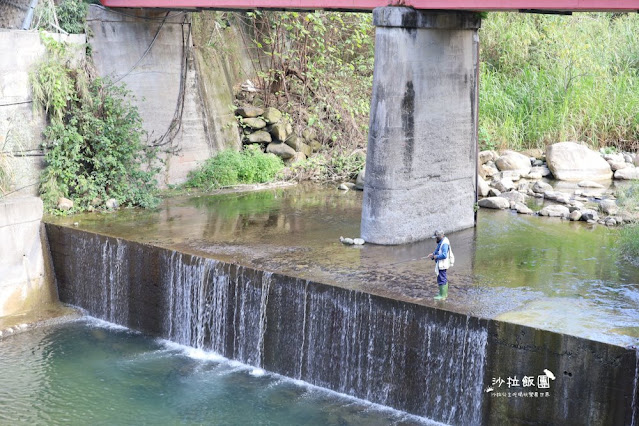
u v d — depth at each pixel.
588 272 14.18
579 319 11.41
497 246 16.09
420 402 12.13
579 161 22.81
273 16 25.28
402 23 15.05
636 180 19.53
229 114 23.36
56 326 16.30
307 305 13.23
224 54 23.88
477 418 11.56
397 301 12.20
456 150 17.06
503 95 26.34
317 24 25.64
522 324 11.05
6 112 18.19
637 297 12.70
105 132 19.36
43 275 17.38
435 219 16.84
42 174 18.72
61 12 19.72
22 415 12.47
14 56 18.19
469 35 16.86
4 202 16.64
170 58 21.73
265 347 13.92
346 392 12.98
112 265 16.27
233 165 22.08
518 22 29.61
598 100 25.28
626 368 10.11
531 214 19.22
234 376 13.75
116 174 19.41
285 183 22.58
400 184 15.88
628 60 28.25
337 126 25.08
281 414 12.33
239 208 19.33
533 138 25.27
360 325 12.65
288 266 14.16
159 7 19.94
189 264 14.84
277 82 25.50
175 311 15.28
